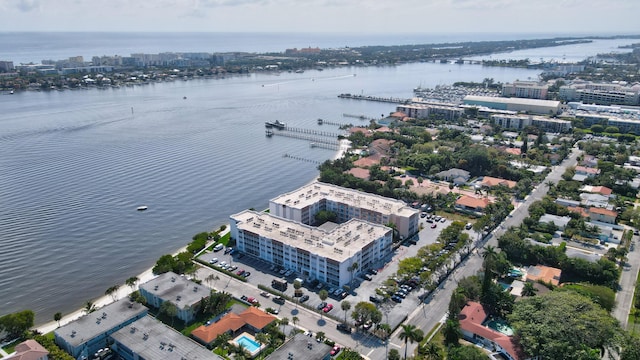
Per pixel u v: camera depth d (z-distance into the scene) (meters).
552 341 169.00
